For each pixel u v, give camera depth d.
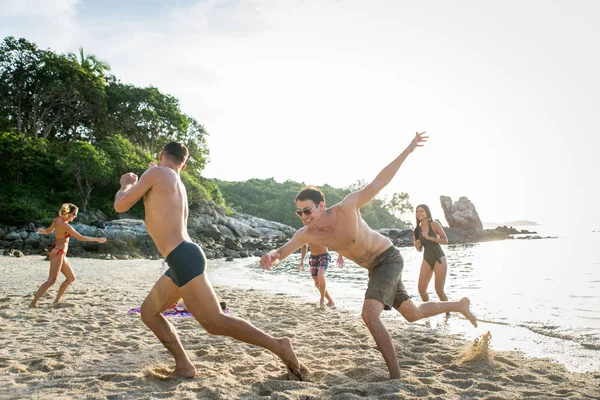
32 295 8.27
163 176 3.36
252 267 18.80
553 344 4.98
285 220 90.62
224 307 7.04
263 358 4.09
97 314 6.45
